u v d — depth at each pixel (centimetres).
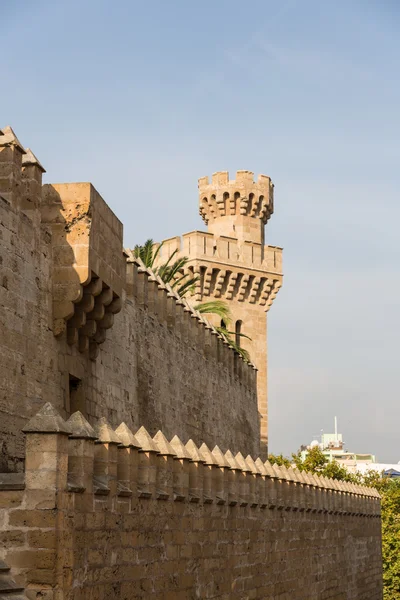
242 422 5912
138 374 3878
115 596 2364
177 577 2880
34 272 2753
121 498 2431
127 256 3816
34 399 2716
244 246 8225
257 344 8250
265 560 4044
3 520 2017
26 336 2683
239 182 8312
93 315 3045
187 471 3022
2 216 2573
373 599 6669
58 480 2030
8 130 2702
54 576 1995
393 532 9375
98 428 2372
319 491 5184
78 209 2888
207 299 8025
